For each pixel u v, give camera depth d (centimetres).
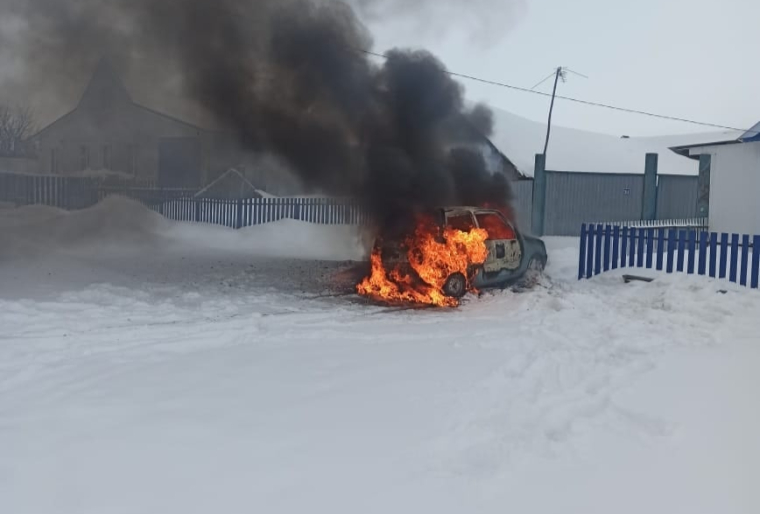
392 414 470
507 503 341
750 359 612
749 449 406
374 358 634
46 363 614
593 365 611
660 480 367
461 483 363
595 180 2634
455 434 433
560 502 343
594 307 917
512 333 761
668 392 516
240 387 535
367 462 389
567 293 1021
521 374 575
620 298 979
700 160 1783
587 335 739
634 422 457
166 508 334
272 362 617
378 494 350
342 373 578
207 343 703
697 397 504
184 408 482
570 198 2612
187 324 802
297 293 1109
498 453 403
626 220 2678
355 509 334
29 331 746
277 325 826
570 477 371
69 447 409
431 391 523
